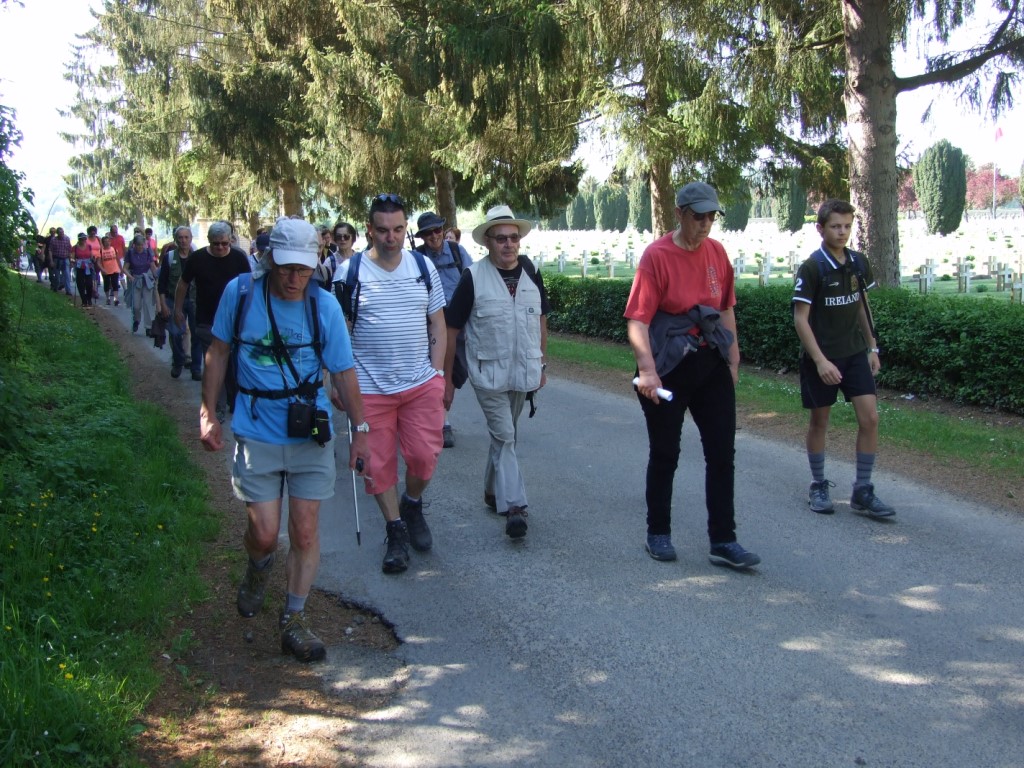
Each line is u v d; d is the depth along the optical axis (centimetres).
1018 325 905
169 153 3509
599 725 369
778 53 1220
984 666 409
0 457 611
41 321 1454
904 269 2323
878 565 528
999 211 6172
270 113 2391
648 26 1294
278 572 534
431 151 1944
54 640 396
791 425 877
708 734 361
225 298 413
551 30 1337
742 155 1515
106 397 909
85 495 586
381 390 532
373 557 564
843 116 1498
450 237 1291
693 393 528
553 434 885
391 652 438
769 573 520
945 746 349
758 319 1249
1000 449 758
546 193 2106
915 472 711
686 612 471
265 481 422
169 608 463
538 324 582
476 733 366
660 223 1598
